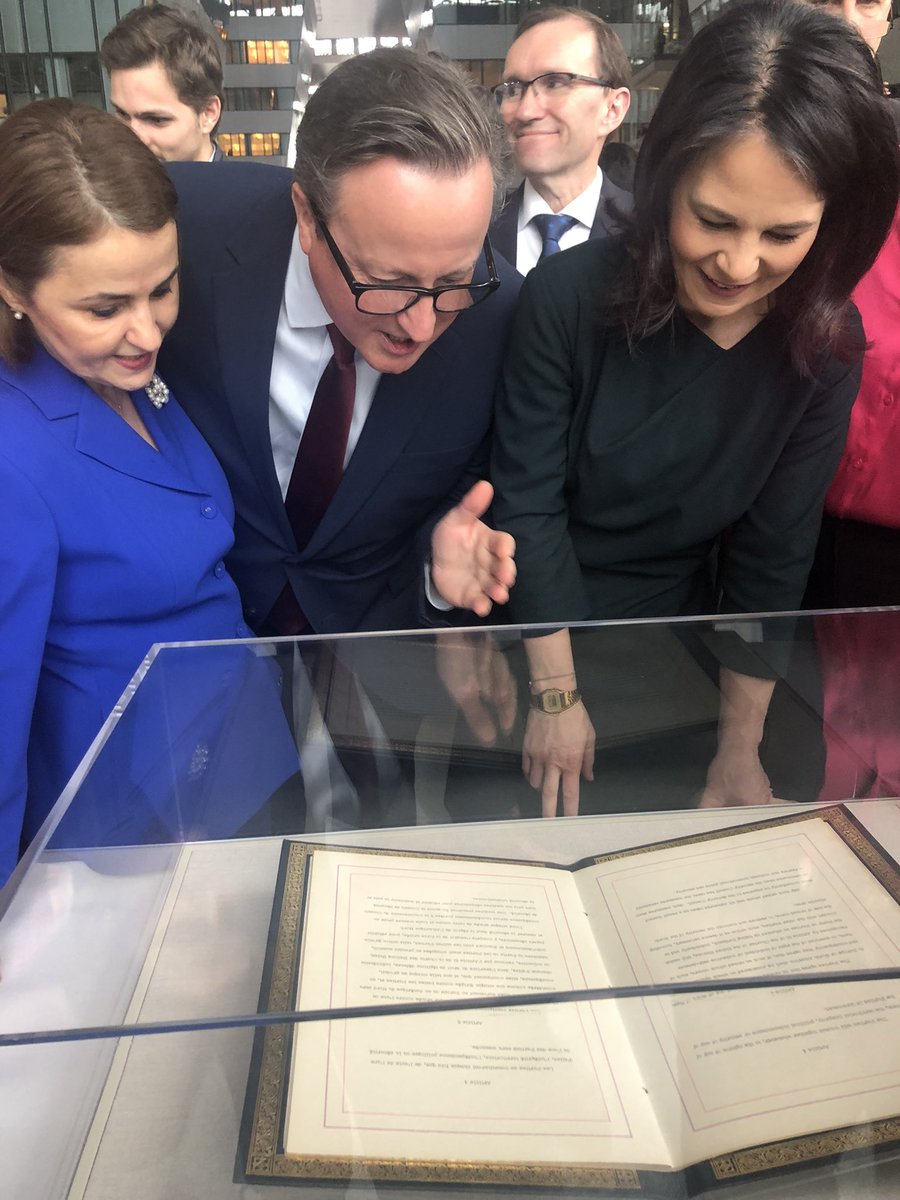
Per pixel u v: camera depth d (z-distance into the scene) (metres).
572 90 2.30
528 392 1.33
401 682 1.00
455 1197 0.56
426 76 1.01
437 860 0.78
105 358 1.10
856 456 1.55
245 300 1.33
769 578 1.43
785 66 0.97
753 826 0.82
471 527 1.30
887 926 0.69
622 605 1.46
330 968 0.65
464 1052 0.60
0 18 9.38
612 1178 0.56
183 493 1.25
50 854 0.73
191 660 0.99
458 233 1.02
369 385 1.35
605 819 0.84
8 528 1.05
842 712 0.97
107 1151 0.56
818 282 1.15
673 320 1.22
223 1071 0.59
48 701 1.17
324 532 1.41
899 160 1.05
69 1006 0.62
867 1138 0.58
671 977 0.65
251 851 0.79
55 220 0.98
